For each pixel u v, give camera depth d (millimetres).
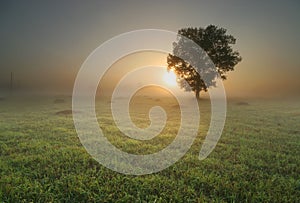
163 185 6098
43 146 9281
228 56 35625
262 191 5730
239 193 5711
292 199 5445
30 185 5809
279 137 11602
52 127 13359
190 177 6504
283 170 7234
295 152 9062
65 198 5402
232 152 9008
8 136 10930
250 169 7219
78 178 6320
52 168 6949
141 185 5996
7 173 6633
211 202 5277
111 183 6141
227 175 6656
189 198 5449
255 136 11828
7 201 5133
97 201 5340
